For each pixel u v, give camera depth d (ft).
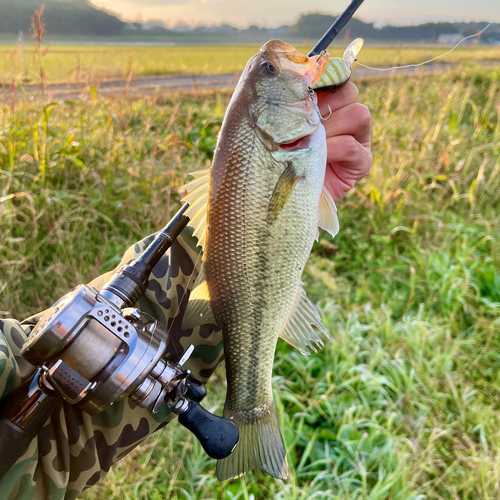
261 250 1.16
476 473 1.89
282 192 1.16
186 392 0.93
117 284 0.93
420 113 5.54
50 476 0.89
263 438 1.20
